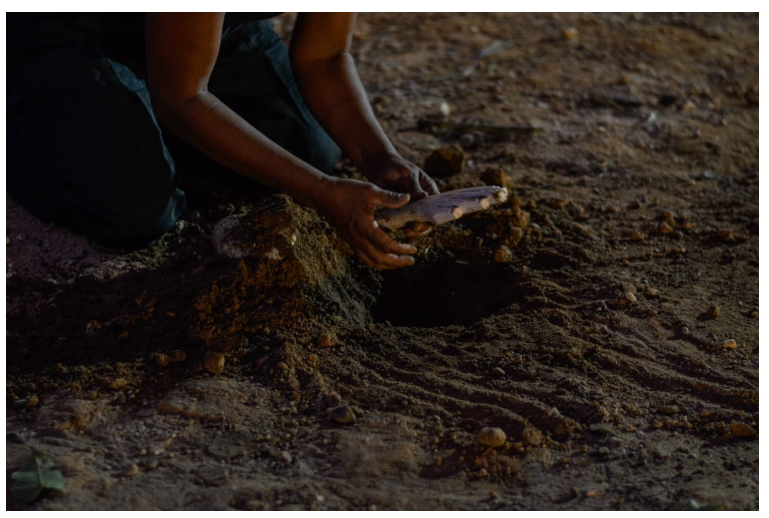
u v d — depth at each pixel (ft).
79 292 9.19
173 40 7.93
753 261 10.22
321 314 8.86
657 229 10.90
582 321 8.98
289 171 8.29
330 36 9.36
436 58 16.75
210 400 7.64
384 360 8.38
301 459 6.96
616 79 15.96
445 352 8.57
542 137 13.52
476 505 6.41
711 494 6.49
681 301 9.38
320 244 9.59
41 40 9.52
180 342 8.45
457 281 9.93
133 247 9.87
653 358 8.39
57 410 7.50
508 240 10.34
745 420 7.48
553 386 7.90
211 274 9.18
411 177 8.89
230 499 6.43
